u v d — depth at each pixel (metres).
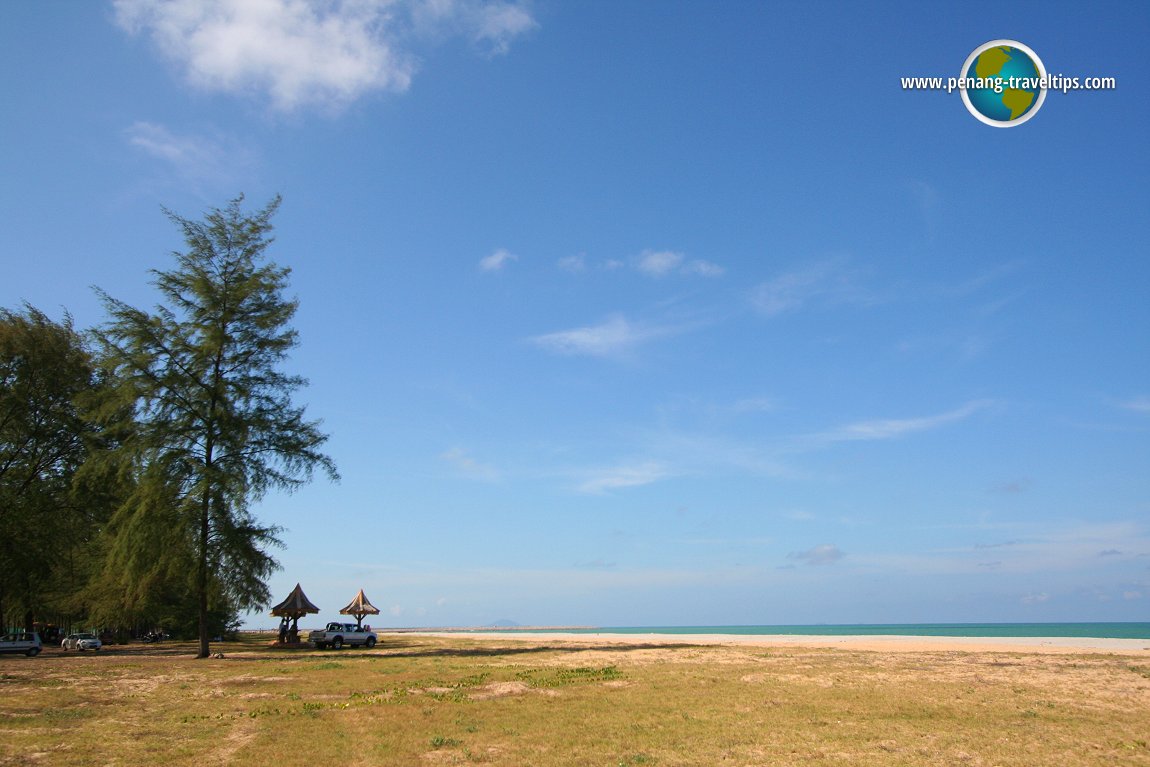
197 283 38.88
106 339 37.50
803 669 30.14
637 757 13.74
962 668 30.84
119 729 16.05
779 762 13.58
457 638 80.62
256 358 40.53
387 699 21.02
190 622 63.88
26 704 19.23
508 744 14.80
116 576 40.16
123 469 37.09
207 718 17.62
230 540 37.59
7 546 41.28
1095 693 22.92
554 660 35.53
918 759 13.92
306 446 40.94
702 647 49.22
